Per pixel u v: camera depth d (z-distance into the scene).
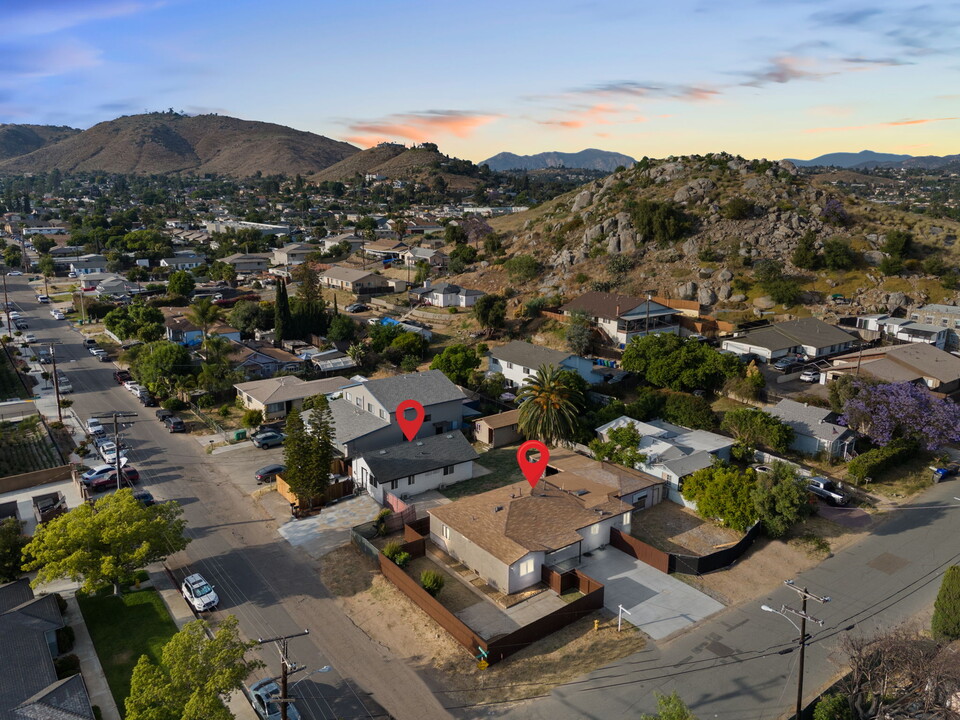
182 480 54.22
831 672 32.38
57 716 26.02
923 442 57.53
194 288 131.62
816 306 92.94
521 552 39.16
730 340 82.25
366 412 61.44
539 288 109.75
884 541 44.75
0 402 72.12
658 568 41.81
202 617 36.44
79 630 35.19
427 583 38.00
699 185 125.81
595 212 132.12
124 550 35.97
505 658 33.53
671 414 63.06
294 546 44.19
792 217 112.06
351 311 112.56
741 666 32.88
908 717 27.95
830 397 62.91
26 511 49.22
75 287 145.00
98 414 69.69
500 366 76.94
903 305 90.81
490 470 56.94
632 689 31.34
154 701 25.67
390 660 33.34
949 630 33.09
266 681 30.58
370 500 50.91
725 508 45.72
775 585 39.97
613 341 87.38
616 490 48.69
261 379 79.44
